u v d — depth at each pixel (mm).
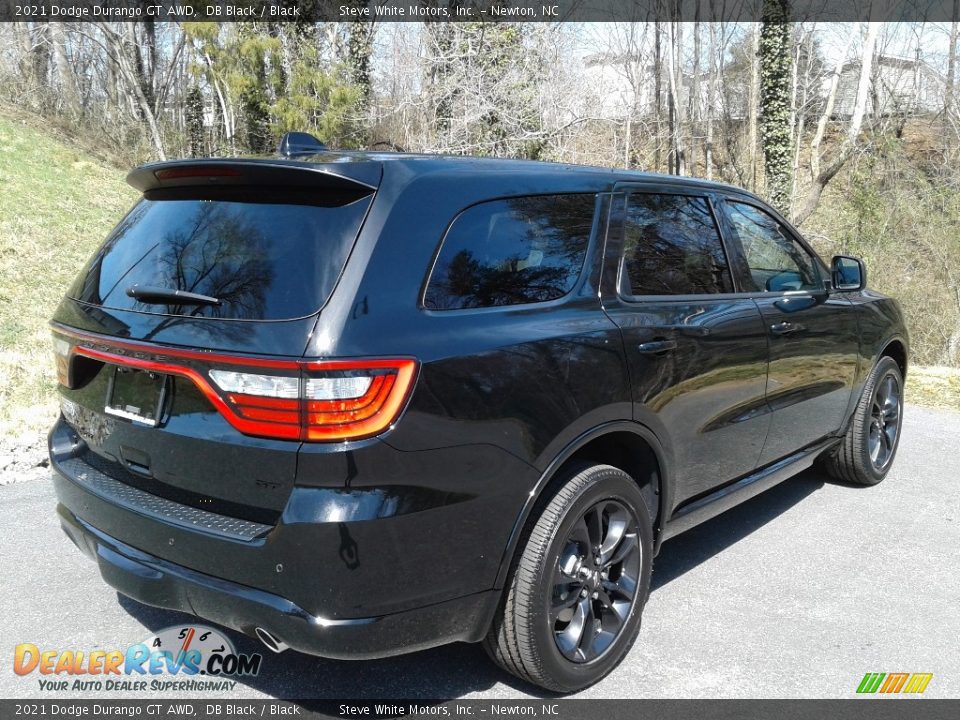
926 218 21453
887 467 5160
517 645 2586
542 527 2561
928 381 8867
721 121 38875
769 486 4059
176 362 2311
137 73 26250
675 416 3104
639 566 2979
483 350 2398
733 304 3529
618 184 3188
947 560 3965
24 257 12156
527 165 2949
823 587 3648
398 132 22609
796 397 4020
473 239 2559
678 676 2914
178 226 2627
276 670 2900
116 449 2625
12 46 25641
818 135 30469
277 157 2596
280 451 2146
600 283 2928
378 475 2152
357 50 21406
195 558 2312
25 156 17828
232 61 21000
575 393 2627
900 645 3152
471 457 2334
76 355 2740
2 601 3334
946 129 26703
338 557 2119
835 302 4398
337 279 2229
